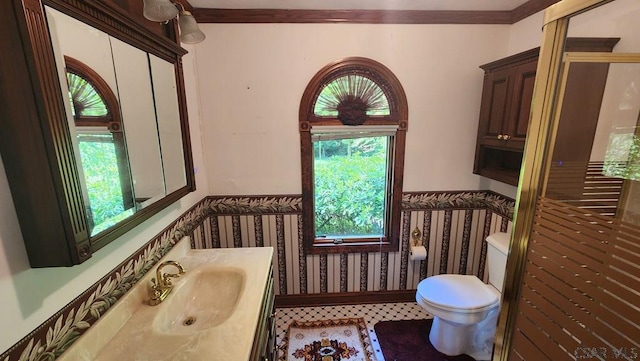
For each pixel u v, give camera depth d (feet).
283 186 7.17
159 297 3.92
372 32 6.47
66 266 2.44
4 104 2.11
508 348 3.51
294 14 6.29
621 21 2.63
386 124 6.88
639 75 2.61
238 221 7.30
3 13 1.99
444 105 6.90
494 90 6.22
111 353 3.03
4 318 2.24
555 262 2.82
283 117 6.79
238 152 6.93
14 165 2.22
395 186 7.27
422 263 7.82
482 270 7.81
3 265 2.24
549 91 2.84
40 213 2.31
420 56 6.63
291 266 7.64
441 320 6.15
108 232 3.02
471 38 6.60
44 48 2.17
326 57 6.52
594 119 2.56
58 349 2.69
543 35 2.85
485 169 6.74
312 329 6.94
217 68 6.50
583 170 2.64
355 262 7.72
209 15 6.21
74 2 2.59
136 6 3.77
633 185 2.46
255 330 3.35
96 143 2.94
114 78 3.27
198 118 6.63
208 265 4.83
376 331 6.87
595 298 2.45
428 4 6.09
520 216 3.23
